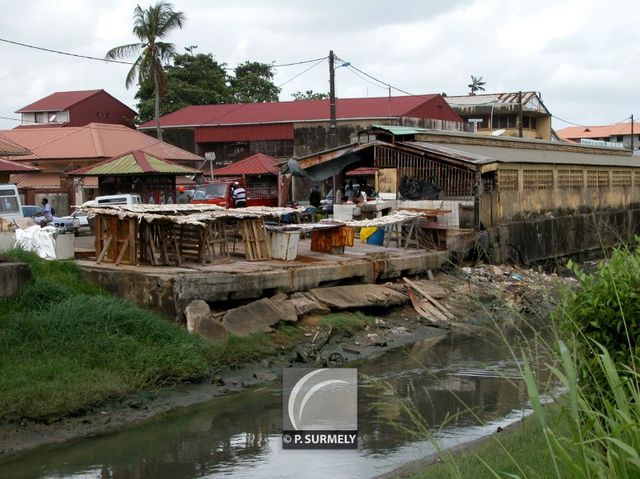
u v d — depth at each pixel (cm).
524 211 2594
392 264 1909
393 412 1069
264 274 1538
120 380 1125
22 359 1116
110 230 1553
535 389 416
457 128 5203
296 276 1627
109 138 4150
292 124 4894
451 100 6344
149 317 1294
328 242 1933
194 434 996
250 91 6334
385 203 2352
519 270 2278
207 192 2572
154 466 880
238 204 2452
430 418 1037
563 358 432
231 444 953
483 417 1037
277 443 956
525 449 705
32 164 4034
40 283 1317
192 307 1358
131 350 1200
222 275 1445
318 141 4853
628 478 389
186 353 1230
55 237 1570
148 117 5703
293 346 1430
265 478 828
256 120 4956
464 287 1698
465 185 2339
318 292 1662
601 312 595
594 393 574
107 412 1066
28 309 1257
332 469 847
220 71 6100
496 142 2991
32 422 998
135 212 1498
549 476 571
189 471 860
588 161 3200
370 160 2750
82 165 4025
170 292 1370
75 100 5916
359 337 1556
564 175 2945
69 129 4338
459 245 2216
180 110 5331
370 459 880
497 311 1148
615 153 4075
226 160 5041
